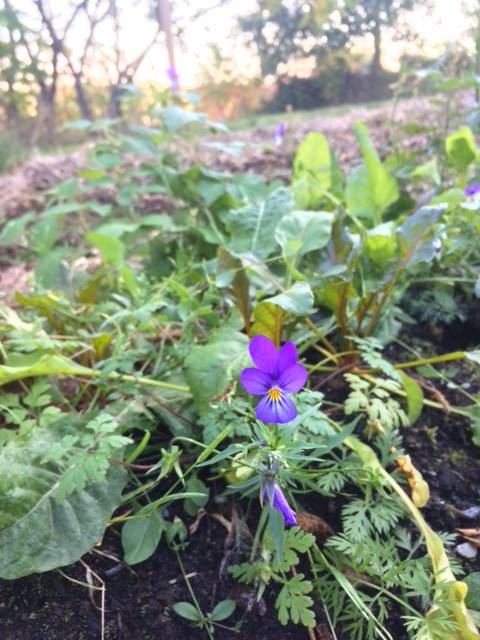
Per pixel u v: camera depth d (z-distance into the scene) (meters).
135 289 0.26
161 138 0.38
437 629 0.15
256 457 0.17
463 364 0.26
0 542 0.16
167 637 0.16
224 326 0.23
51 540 0.17
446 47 0.41
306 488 0.19
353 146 0.50
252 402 0.19
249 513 0.19
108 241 0.31
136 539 0.18
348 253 0.24
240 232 0.27
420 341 0.27
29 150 0.82
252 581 0.17
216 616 0.16
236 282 0.22
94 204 0.41
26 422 0.19
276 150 0.53
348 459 0.19
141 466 0.19
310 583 0.16
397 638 0.16
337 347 0.25
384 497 0.19
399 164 0.39
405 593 0.16
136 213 0.47
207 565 0.18
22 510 0.17
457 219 0.27
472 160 0.31
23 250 0.46
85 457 0.17
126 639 0.16
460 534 0.19
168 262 0.34
